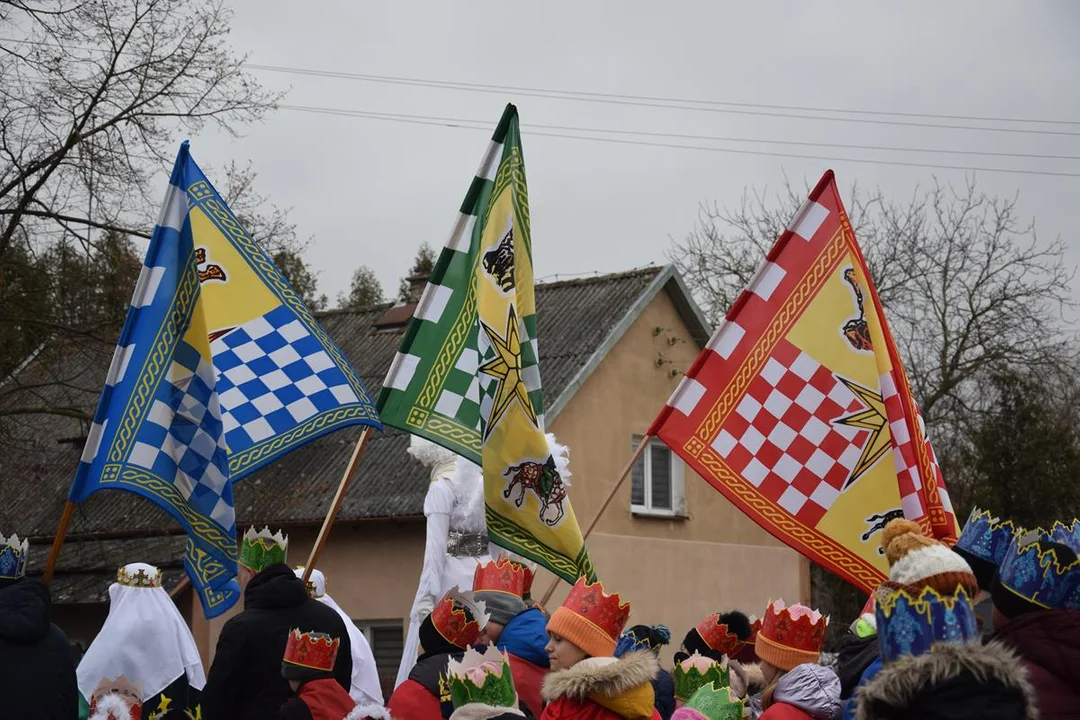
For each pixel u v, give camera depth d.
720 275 28.72
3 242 17.08
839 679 5.23
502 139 7.34
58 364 18.25
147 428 6.28
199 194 7.36
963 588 3.69
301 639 5.11
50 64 16.58
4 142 16.77
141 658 7.27
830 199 7.61
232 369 7.19
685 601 21.56
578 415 20.14
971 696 3.15
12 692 5.49
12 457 18.67
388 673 18.61
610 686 4.52
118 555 19.97
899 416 7.30
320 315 25.27
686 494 21.83
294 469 20.30
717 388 7.56
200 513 6.27
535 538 6.84
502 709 4.35
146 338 6.37
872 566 7.30
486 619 5.63
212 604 6.21
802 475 7.43
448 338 7.20
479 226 7.29
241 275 7.32
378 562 18.88
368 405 7.12
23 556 6.00
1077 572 4.06
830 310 7.53
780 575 23.62
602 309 21.39
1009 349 27.45
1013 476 26.84
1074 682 3.90
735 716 4.73
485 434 6.96
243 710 5.55
